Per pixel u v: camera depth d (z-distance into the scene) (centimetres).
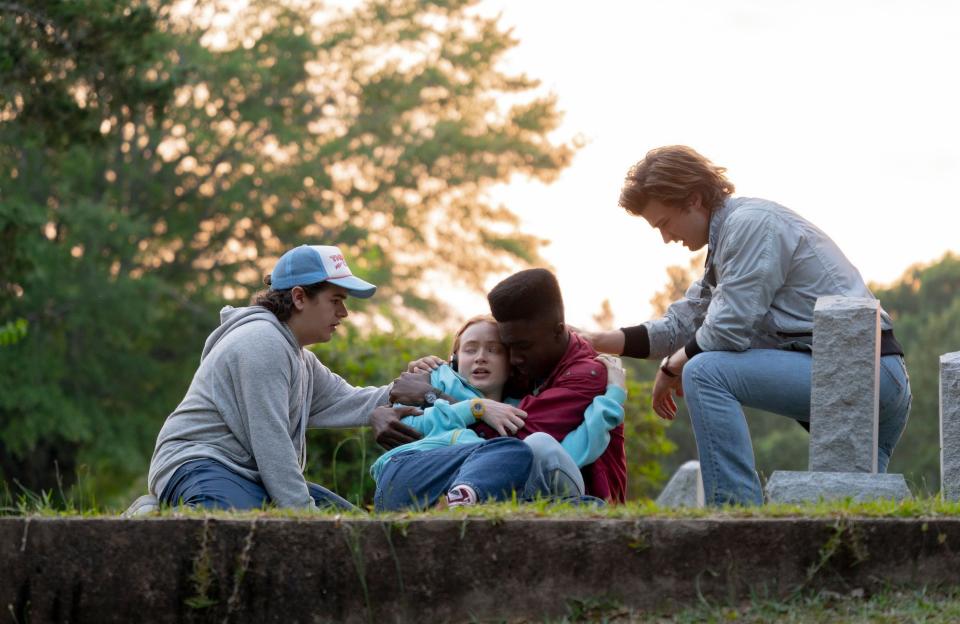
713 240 608
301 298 594
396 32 3569
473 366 609
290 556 437
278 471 557
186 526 439
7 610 439
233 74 3167
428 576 436
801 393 577
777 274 584
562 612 435
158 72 2961
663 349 679
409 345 1213
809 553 439
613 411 575
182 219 3241
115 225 2841
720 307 584
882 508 458
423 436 594
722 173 613
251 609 436
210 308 3250
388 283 3469
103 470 3159
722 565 438
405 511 466
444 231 3678
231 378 571
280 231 3406
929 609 425
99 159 2966
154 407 3050
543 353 593
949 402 588
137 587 438
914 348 4703
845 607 432
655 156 612
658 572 438
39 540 441
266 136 3397
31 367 2691
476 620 433
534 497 536
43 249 2641
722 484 577
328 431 1044
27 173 2781
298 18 3456
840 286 591
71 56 1564
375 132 3566
